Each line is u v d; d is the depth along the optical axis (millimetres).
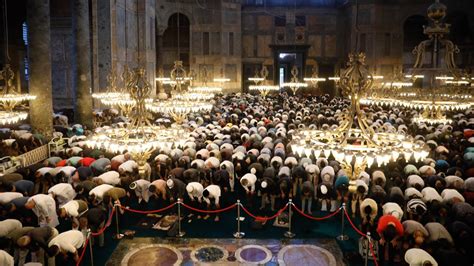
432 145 15680
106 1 26781
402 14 40094
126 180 12203
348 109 10375
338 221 12305
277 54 42625
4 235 8781
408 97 17125
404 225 9180
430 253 8836
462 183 11523
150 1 34344
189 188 11695
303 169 12898
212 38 41969
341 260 9992
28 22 17812
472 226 9352
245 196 14289
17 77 35750
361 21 40344
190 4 41219
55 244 8352
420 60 13109
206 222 12188
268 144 15836
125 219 12406
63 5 29062
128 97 18453
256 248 10555
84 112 21453
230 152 14742
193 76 26219
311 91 43500
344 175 11680
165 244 10773
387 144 9680
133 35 31969
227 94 39250
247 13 43500
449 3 38875
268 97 35906
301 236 11305
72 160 13383
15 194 10430
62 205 10648
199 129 18438
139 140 11461
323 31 43719
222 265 9664
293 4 43469
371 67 40219
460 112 27047
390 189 11523
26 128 19688
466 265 8453
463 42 38344
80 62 21328
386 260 9844
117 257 10062
